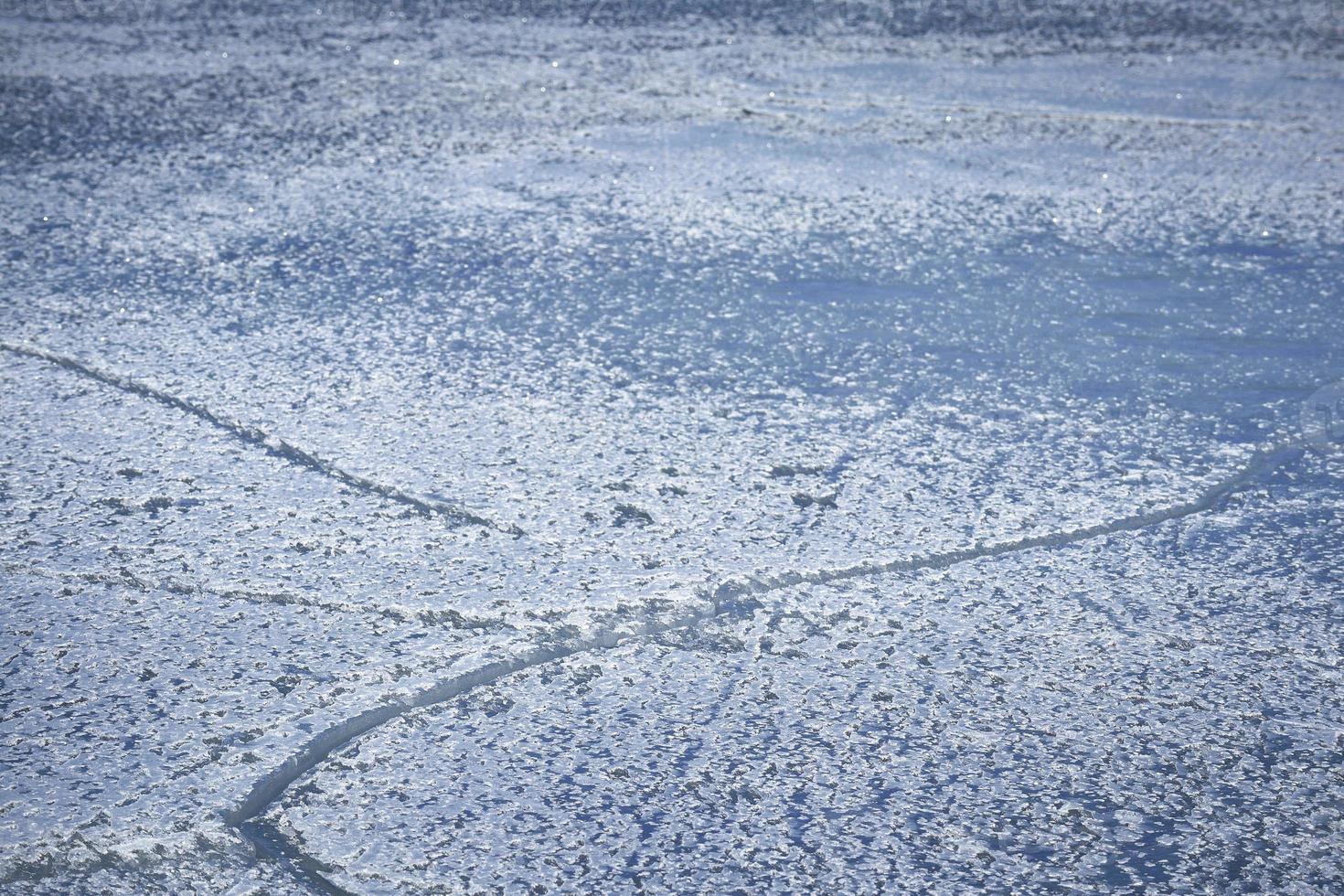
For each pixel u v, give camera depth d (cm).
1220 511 271
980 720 205
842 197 493
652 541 256
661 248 431
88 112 607
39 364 331
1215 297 392
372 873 173
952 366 340
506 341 352
